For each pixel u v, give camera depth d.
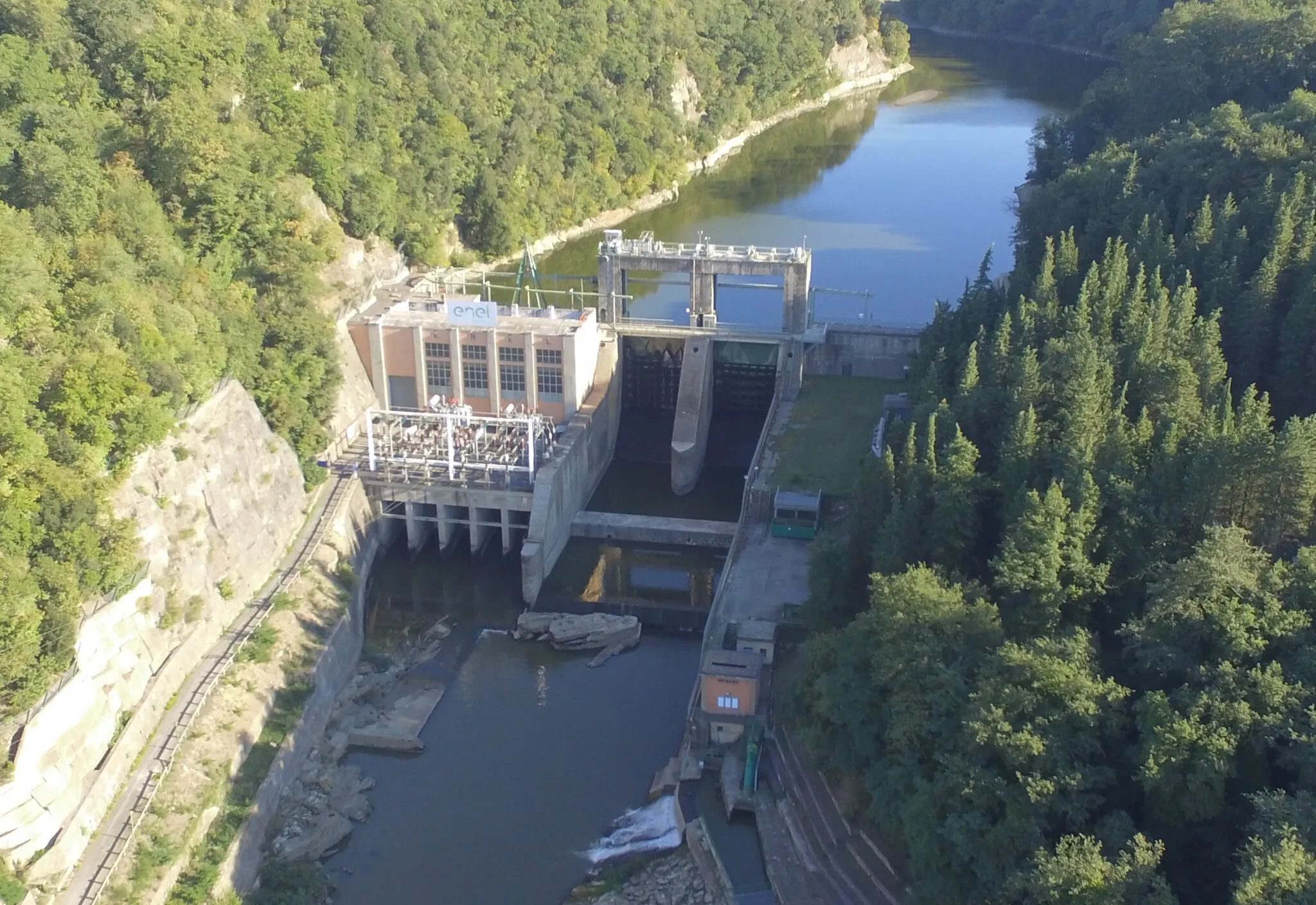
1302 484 79.00
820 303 184.25
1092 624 82.06
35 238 106.88
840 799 86.94
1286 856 56.22
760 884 83.81
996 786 69.31
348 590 115.81
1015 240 190.12
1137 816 69.12
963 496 91.69
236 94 147.50
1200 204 139.62
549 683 110.50
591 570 127.69
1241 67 182.38
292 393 123.19
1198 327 105.69
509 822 94.00
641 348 156.25
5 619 78.31
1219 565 70.75
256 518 111.50
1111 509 84.06
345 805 95.25
